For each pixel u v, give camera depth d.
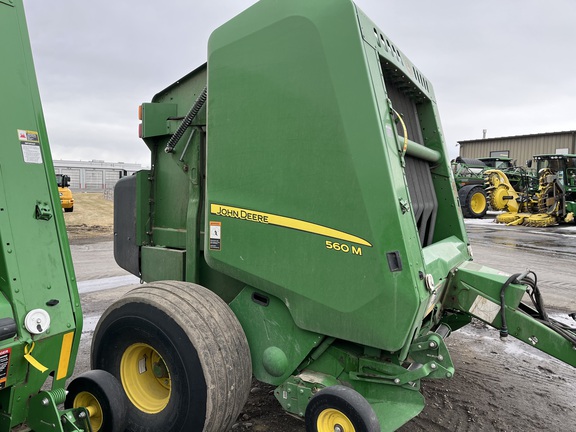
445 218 3.74
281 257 2.49
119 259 3.95
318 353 2.56
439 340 2.34
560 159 16.91
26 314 2.06
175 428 2.42
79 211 19.55
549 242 12.23
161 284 2.72
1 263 2.03
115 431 2.38
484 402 3.42
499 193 18.20
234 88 2.63
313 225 2.38
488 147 35.47
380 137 2.18
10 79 2.16
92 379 2.42
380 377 2.41
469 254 3.72
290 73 2.42
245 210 2.61
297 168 2.41
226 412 2.40
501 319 2.70
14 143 2.14
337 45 2.27
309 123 2.36
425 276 2.25
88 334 4.75
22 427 2.19
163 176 3.64
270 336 2.67
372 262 2.21
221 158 2.70
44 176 2.25
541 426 3.10
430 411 3.27
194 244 3.18
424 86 3.54
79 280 7.16
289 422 3.02
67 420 2.13
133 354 2.72
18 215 2.11
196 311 2.48
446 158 3.73
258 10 2.54
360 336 2.29
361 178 2.22
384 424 2.30
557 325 2.80
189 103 3.48
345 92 2.25
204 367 2.32
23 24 2.25
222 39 2.68
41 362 2.15
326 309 2.37
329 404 2.24
